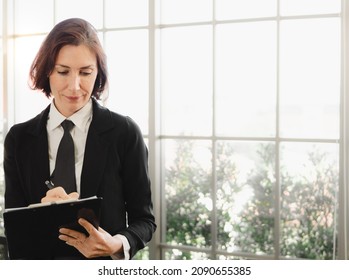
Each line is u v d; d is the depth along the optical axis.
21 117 3.33
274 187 2.65
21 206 1.80
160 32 2.90
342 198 2.46
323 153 2.54
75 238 1.58
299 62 2.58
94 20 3.08
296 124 2.60
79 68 1.66
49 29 3.21
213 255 2.81
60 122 1.75
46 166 1.74
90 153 1.74
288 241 2.63
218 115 2.79
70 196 1.60
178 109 2.89
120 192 1.81
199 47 2.82
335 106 2.51
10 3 3.27
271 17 2.62
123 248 1.68
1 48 3.30
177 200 2.92
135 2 2.95
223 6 2.76
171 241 2.94
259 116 2.69
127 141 1.81
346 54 2.42
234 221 2.77
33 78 1.75
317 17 2.53
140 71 2.96
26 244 1.59
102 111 1.82
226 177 2.78
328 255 2.54
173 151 2.91
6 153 1.83
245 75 2.71
